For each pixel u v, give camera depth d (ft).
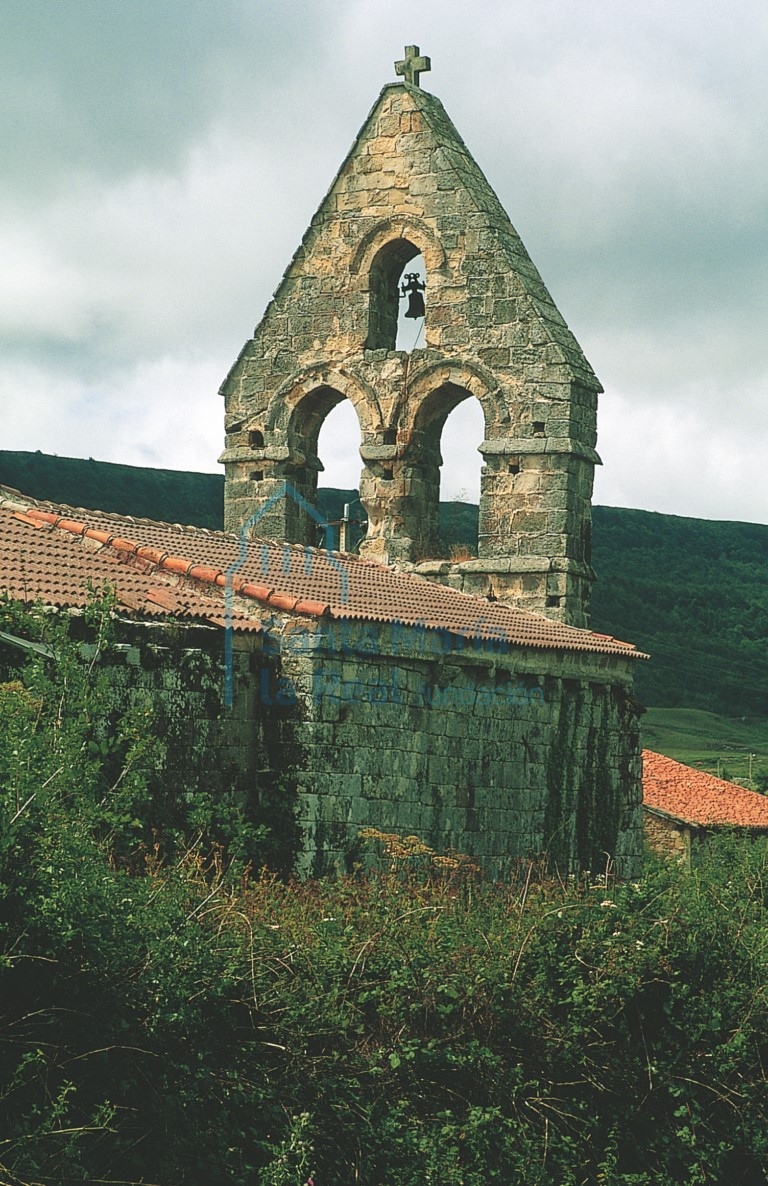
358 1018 54.80
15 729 47.96
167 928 49.32
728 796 177.68
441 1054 54.90
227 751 80.23
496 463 118.01
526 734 99.91
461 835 92.89
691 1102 59.47
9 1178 40.86
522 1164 53.42
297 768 81.35
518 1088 55.93
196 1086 47.57
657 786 176.45
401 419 120.47
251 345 126.31
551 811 102.42
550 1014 58.80
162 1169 45.34
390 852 81.15
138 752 54.08
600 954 60.59
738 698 420.77
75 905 45.55
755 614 492.13
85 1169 42.91
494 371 118.11
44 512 90.43
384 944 57.77
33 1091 44.19
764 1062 62.34
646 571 524.52
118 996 46.85
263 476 125.49
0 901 44.50
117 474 409.49
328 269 124.36
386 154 123.44
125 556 86.53
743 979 63.67
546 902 64.59
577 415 117.19
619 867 109.60
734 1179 59.26
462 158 124.06
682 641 458.91
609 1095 58.49
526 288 118.21
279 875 80.02
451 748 92.48
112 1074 46.09
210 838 76.95
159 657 75.97
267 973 53.42
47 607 69.62
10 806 44.55
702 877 79.41
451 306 119.96
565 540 115.65
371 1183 49.93
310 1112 49.78
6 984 45.19
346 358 122.93
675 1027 60.23
